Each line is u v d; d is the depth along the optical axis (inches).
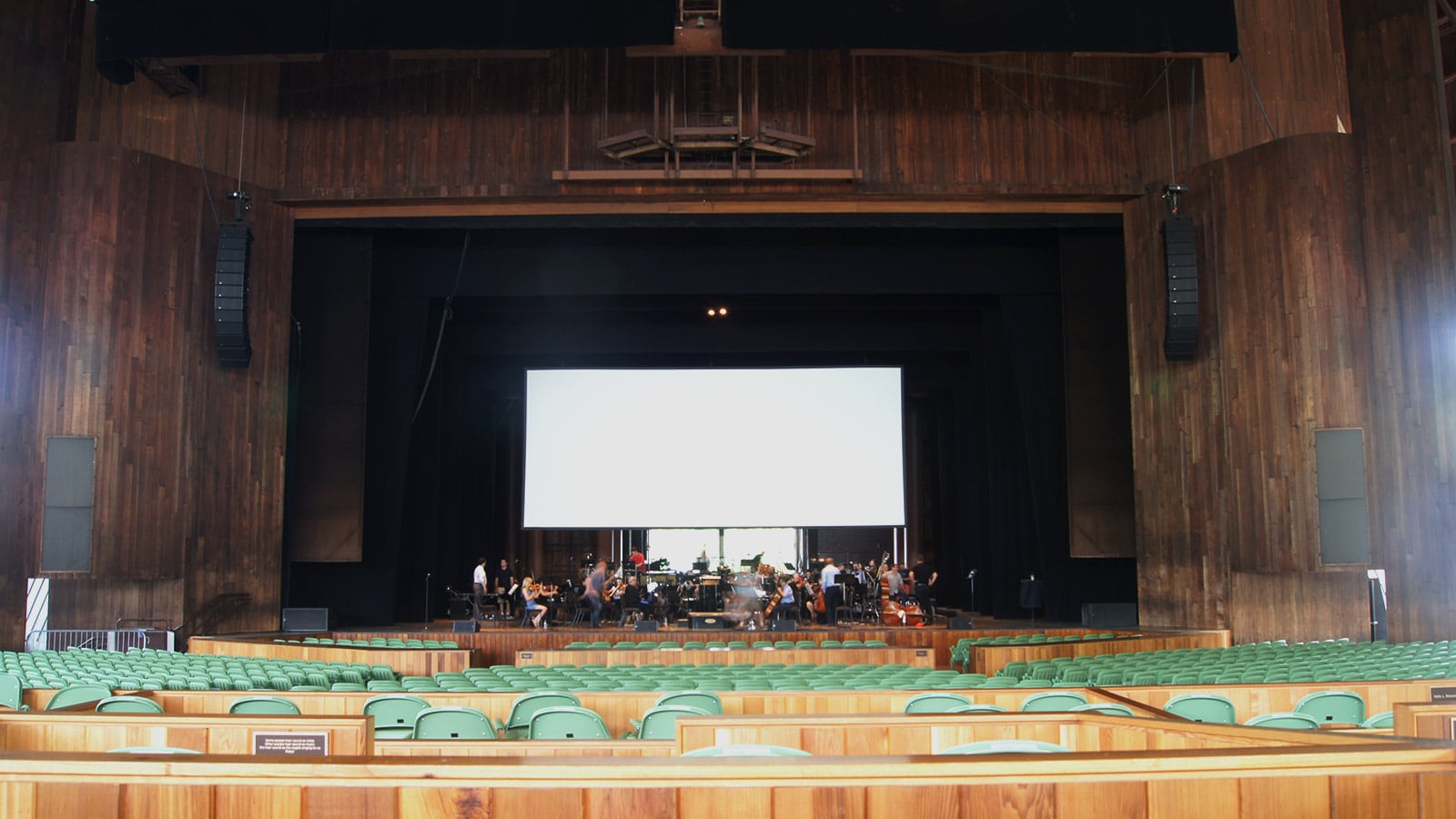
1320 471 515.8
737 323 758.5
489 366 838.5
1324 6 556.1
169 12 508.7
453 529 750.5
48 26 547.8
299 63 602.5
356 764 86.7
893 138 594.2
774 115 596.4
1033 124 597.3
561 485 711.1
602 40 502.0
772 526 705.6
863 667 327.3
